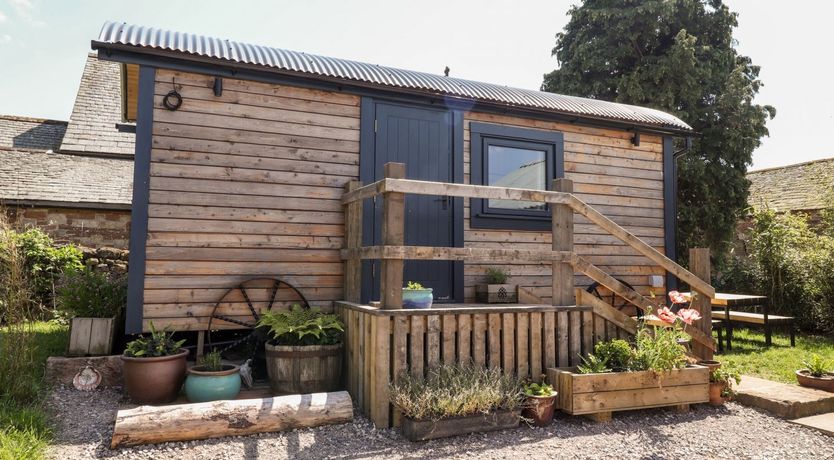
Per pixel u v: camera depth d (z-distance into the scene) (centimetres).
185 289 468
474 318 430
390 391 386
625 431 398
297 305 466
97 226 934
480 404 377
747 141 1334
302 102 528
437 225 584
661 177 724
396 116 572
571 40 1586
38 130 1266
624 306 682
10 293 402
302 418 372
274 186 509
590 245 667
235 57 484
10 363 389
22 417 334
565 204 476
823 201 1180
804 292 952
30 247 730
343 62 576
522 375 441
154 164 467
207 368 410
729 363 543
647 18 1392
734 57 1446
